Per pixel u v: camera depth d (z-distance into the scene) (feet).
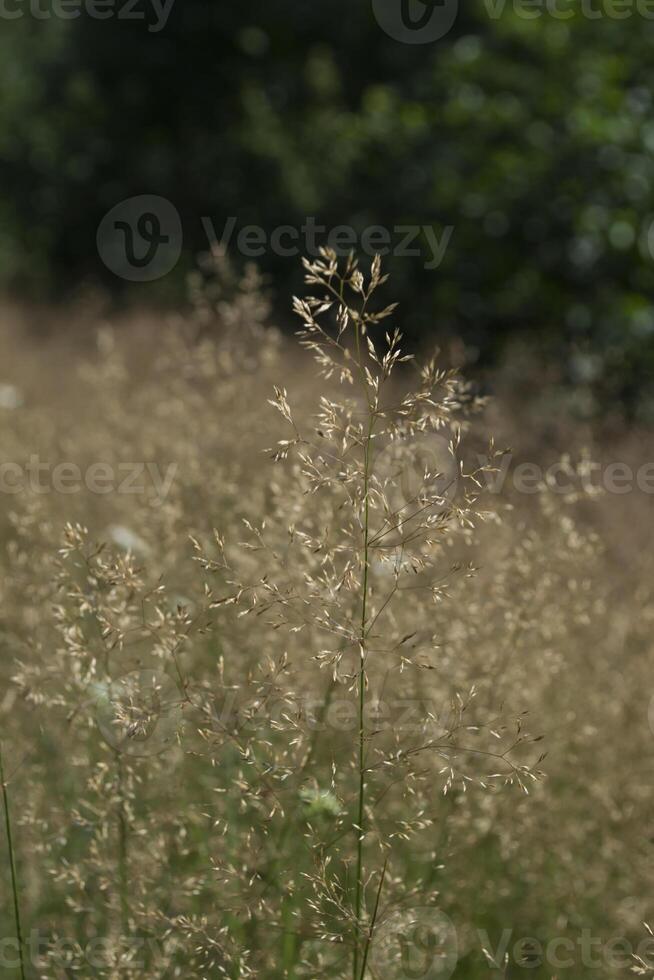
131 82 53.11
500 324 27.35
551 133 28.48
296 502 9.06
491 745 9.61
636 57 28.60
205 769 9.47
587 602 10.53
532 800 10.02
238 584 7.43
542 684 10.44
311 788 7.97
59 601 9.57
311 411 12.34
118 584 7.48
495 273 27.66
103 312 36.76
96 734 9.30
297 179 42.09
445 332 26.17
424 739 8.73
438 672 9.48
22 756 9.40
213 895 8.91
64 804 9.17
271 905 8.20
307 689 8.96
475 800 9.73
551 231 27.63
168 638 7.63
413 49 42.93
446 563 10.40
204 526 10.57
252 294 13.14
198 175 47.75
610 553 14.29
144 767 8.81
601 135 26.91
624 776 10.94
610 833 10.69
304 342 6.89
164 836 8.55
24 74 58.49
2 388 20.03
